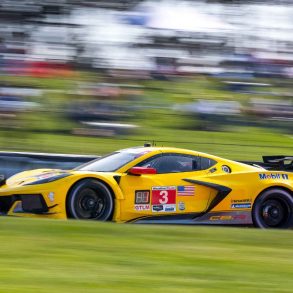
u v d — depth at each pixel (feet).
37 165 127.54
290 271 46.88
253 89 269.64
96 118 205.26
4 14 297.33
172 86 264.52
